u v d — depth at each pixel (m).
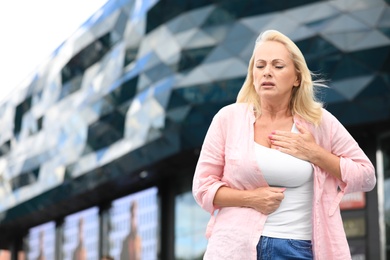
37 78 45.53
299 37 26.56
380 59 25.12
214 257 3.68
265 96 3.75
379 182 27.47
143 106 31.17
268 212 3.63
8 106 50.28
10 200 47.47
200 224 32.97
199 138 28.81
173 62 29.78
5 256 52.47
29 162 44.78
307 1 27.14
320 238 3.65
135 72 32.41
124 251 38.62
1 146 50.19
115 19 35.97
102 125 35.22
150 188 36.72
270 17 27.83
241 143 3.78
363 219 27.56
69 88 40.31
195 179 3.92
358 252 27.47
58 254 46.53
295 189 3.70
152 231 36.06
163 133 29.75
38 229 49.97
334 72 25.84
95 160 35.78
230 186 3.80
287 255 3.60
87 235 42.94
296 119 3.81
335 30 25.95
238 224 3.65
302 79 3.79
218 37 28.91
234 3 28.81
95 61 37.47
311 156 3.69
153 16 31.83
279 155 3.69
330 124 3.86
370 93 25.27
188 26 29.91
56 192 41.12
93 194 39.59
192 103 28.67
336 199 3.74
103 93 35.38
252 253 3.60
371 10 25.66
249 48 27.97
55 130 41.34
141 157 31.91
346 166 3.72
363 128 26.97
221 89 28.16
